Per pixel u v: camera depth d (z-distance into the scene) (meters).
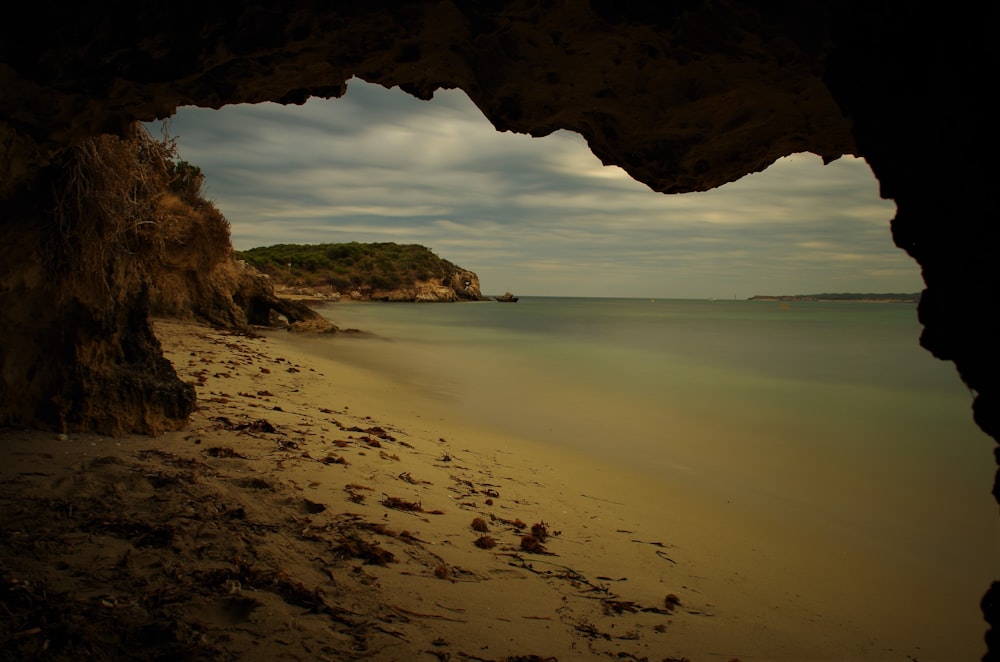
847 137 3.76
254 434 7.57
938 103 1.82
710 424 13.31
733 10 2.65
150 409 6.91
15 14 2.99
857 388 18.92
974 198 1.74
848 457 10.81
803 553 6.57
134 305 7.11
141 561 4.00
